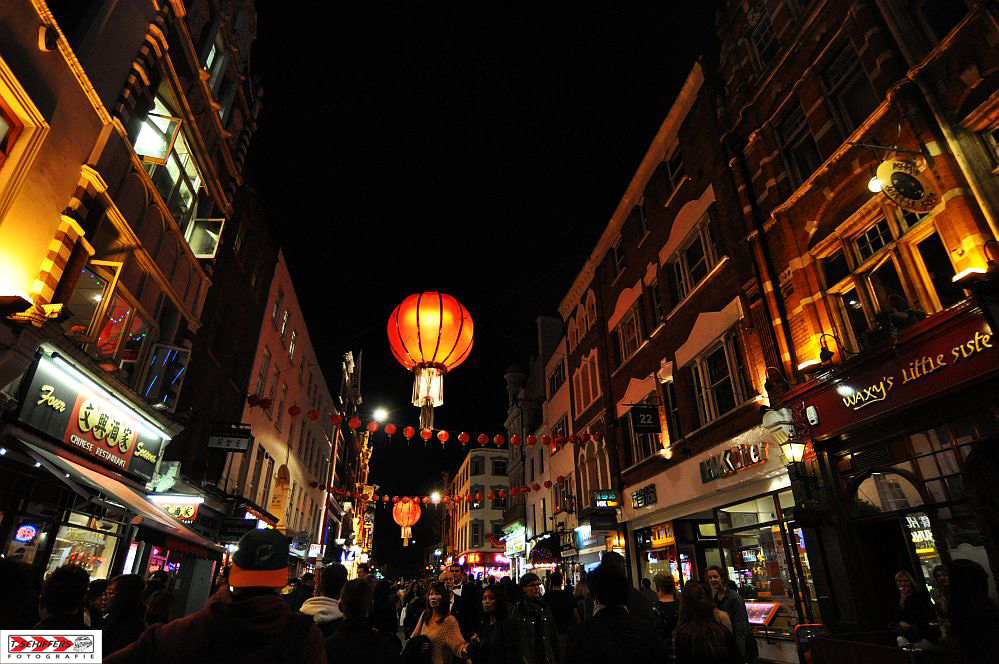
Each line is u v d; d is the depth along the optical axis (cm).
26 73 698
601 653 312
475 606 728
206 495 1383
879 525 873
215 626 205
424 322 762
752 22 1330
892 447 830
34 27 711
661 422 1559
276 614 217
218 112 1390
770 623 1038
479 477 5138
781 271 1116
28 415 721
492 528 4953
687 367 1474
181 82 1176
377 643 346
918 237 827
